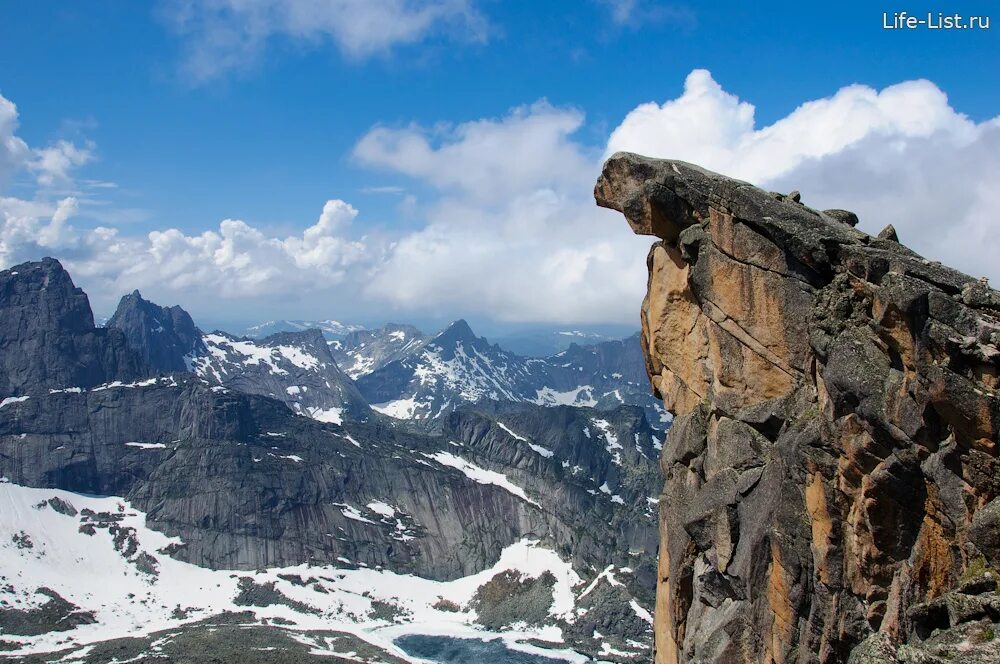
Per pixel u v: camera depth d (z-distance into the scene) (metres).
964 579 42.00
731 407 57.44
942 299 43.03
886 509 45.72
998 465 40.59
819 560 49.78
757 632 53.59
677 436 62.78
